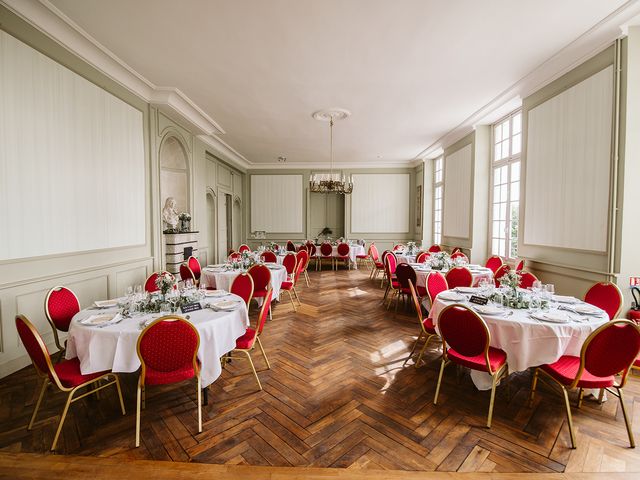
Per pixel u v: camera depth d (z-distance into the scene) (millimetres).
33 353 2105
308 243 9789
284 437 2236
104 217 4297
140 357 2090
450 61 4203
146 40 3730
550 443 2178
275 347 3869
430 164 10078
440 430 2316
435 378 3096
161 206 5613
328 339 4137
